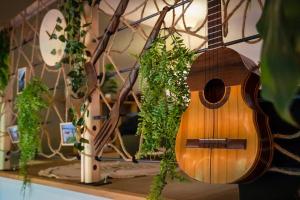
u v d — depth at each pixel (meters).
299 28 0.47
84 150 1.82
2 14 2.87
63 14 2.04
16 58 2.89
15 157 2.82
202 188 1.74
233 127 0.98
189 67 1.18
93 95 1.82
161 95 1.25
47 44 2.22
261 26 0.54
